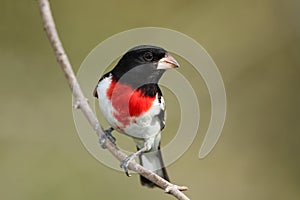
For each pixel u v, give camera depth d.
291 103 12.73
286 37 12.84
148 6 12.72
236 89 12.70
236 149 12.49
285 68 12.77
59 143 11.77
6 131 11.82
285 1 12.84
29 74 12.45
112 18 12.74
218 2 12.76
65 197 11.21
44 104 12.21
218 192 12.13
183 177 11.90
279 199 12.34
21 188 11.24
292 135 12.62
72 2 12.69
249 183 12.33
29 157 11.53
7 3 12.62
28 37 12.62
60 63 6.64
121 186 11.27
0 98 12.16
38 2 6.84
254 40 12.80
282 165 12.53
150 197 11.30
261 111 12.66
